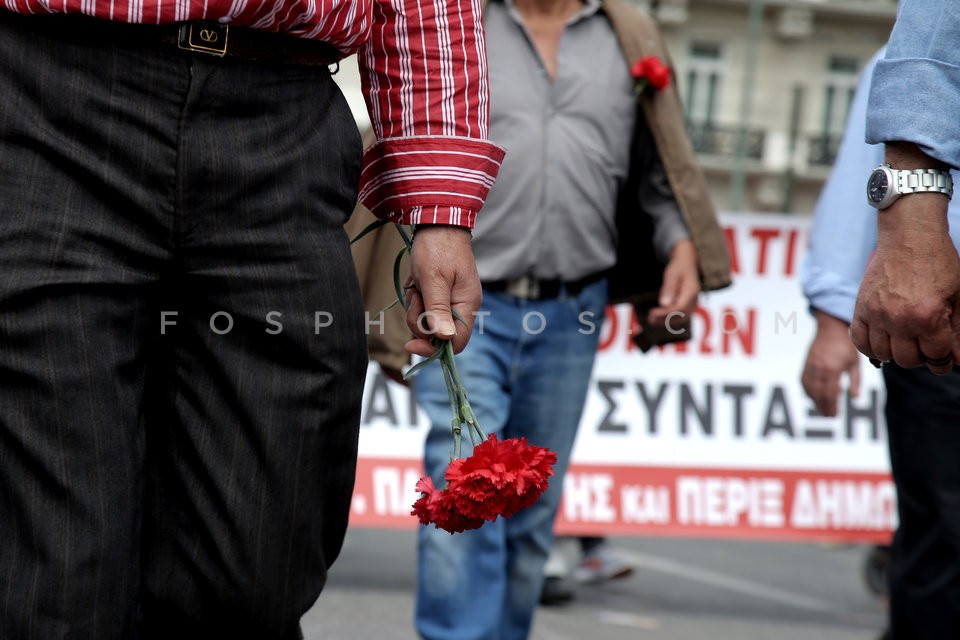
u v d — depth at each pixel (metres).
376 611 7.68
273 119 2.79
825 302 5.36
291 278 2.79
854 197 5.34
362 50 3.21
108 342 2.70
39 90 2.65
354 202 3.00
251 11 2.70
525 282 5.25
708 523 9.73
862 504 9.79
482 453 2.89
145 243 2.72
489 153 3.20
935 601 4.70
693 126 57.69
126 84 2.68
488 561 5.07
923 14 3.43
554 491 5.37
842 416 9.81
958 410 4.56
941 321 3.37
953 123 3.38
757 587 10.61
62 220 2.66
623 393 9.73
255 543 2.81
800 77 57.84
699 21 57.47
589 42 5.44
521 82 5.30
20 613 2.65
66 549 2.65
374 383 9.39
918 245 3.37
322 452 2.87
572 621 8.05
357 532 12.18
